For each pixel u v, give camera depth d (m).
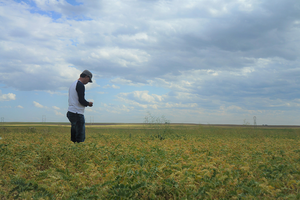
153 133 12.56
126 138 8.75
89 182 3.09
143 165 3.67
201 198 2.60
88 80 6.56
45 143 5.90
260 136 11.45
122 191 2.48
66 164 4.25
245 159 4.59
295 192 3.02
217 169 3.47
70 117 6.21
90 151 4.92
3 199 2.59
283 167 3.88
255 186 2.88
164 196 2.69
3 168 3.90
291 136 11.98
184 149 5.55
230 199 2.63
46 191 2.75
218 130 14.62
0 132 11.20
